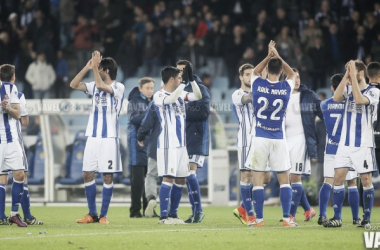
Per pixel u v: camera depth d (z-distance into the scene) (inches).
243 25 2228.1
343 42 2171.5
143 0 2380.7
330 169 1112.8
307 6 2306.8
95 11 2317.9
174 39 2220.7
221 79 2231.8
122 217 1316.4
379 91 1017.5
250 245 831.1
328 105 1112.2
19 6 2388.0
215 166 1707.7
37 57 2198.6
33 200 1716.3
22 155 1063.6
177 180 1139.3
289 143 1167.6
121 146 1684.3
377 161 1279.5
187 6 2272.4
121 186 1686.8
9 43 2255.2
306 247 816.9
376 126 1264.8
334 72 2171.5
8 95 1045.8
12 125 1058.1
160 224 1117.7
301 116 1175.0
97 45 2416.3
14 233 954.1
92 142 1123.9
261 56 2112.5
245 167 1082.7
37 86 2188.7
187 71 1083.9
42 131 1690.5
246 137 1141.7
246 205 1115.9
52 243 843.4
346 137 1028.5
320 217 1104.8
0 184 1082.7
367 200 1040.2
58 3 2447.1
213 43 2204.7
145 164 1304.1
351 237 906.1
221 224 1135.6
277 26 2178.9
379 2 2303.2
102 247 811.4
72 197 1715.1
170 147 1085.1
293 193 1160.8
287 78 1035.9
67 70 2240.4
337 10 2298.2
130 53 2190.0
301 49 2155.5
